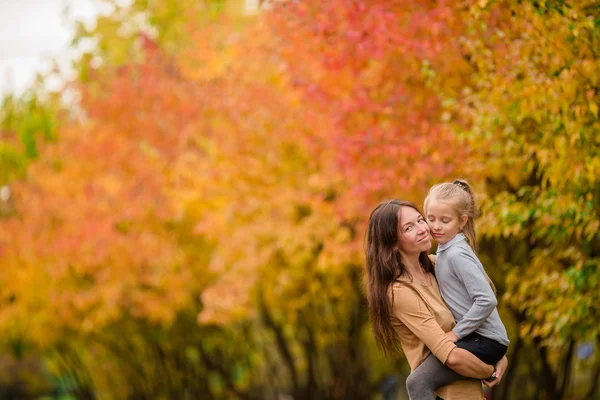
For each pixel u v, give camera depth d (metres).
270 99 14.32
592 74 8.02
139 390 26.72
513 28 8.63
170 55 18.05
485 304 5.18
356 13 10.35
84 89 17.89
